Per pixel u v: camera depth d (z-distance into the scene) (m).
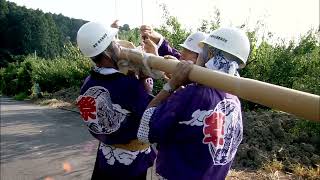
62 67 26.34
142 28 3.57
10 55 74.94
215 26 11.95
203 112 2.41
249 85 2.08
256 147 7.87
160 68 2.75
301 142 8.03
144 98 3.05
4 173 7.41
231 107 2.50
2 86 36.19
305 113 1.86
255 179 6.37
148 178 5.73
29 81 30.55
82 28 3.10
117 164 3.23
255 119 9.14
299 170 6.60
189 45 3.40
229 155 2.55
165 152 2.55
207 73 2.30
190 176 2.44
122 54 3.09
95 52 3.03
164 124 2.42
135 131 3.10
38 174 7.30
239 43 2.44
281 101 1.94
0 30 80.50
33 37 80.25
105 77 3.06
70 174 7.26
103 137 3.19
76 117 14.78
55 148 9.40
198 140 2.43
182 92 2.46
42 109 18.22
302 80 9.31
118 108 3.04
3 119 14.83
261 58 10.93
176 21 12.18
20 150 9.31
